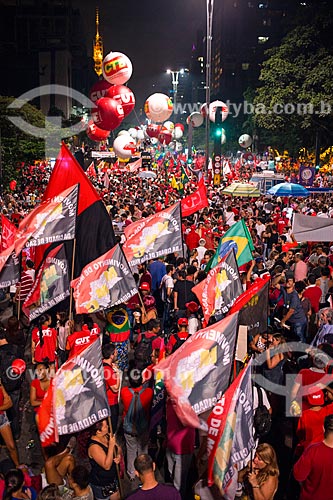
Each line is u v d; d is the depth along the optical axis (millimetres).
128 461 7016
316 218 12141
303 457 5395
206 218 20422
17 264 10633
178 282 11023
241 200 27703
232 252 8875
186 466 6453
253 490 5367
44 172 51719
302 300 10742
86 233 9641
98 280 8375
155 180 48531
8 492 5152
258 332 7246
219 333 5766
